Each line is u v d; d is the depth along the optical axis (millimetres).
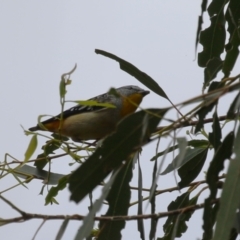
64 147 8359
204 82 7953
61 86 6723
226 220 5059
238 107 5984
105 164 6039
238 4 8242
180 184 8172
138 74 7559
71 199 5910
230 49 7910
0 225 5387
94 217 5727
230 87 5465
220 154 6160
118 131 6059
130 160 6875
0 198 5711
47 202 7512
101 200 5566
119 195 6941
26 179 8453
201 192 8117
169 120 5633
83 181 5941
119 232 6914
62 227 5578
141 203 7020
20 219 5340
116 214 6938
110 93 5703
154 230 6652
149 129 6078
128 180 6930
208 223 5941
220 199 5160
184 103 5535
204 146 8227
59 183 7480
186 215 8039
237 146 5418
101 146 6023
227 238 4984
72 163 8500
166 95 7582
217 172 6129
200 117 6188
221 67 7918
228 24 8477
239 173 5238
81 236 5387
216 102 6145
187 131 8227
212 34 8555
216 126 6945
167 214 5852
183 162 8156
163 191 8195
